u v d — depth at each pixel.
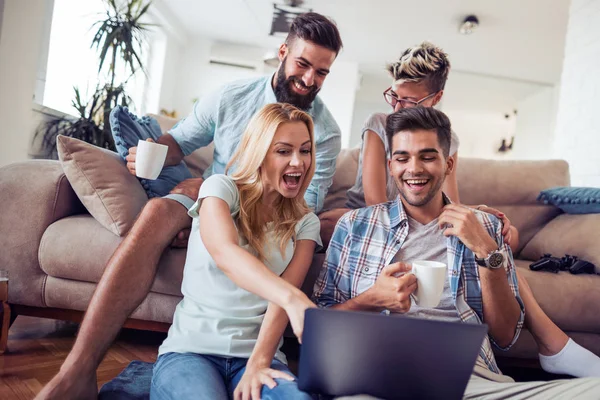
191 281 1.16
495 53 5.96
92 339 1.20
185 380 0.96
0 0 2.77
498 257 1.17
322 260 1.65
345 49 6.50
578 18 3.33
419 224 1.30
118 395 1.18
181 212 1.45
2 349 1.51
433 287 0.99
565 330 1.66
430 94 1.81
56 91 3.98
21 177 1.69
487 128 6.77
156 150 1.50
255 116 1.19
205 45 6.93
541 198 2.21
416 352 0.74
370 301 1.10
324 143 1.83
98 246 1.61
